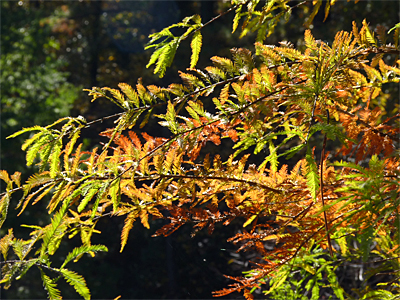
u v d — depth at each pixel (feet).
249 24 7.15
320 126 6.33
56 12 47.34
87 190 6.77
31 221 26.43
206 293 18.38
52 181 6.97
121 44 47.83
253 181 7.42
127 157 7.11
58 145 6.93
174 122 7.03
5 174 6.95
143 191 7.23
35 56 38.19
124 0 51.62
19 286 26.66
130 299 28.22
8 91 31.14
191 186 7.27
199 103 7.13
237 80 7.16
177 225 7.38
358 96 7.52
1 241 6.89
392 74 7.11
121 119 7.08
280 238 7.30
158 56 6.86
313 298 8.21
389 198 6.29
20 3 44.21
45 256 6.82
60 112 30.09
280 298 8.52
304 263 7.91
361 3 26.99
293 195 7.32
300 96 6.73
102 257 30.32
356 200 6.27
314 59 6.96
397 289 7.79
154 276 28.40
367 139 7.47
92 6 47.47
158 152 7.08
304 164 7.38
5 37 38.17
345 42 6.97
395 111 11.10
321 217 7.13
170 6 50.06
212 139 7.20
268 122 7.04
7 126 27.45
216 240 20.30
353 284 12.59
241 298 15.25
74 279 6.72
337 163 6.36
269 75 6.91
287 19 7.07
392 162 7.14
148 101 7.12
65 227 7.08
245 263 17.98
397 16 25.08
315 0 7.05
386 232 7.48
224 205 17.90
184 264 20.79
